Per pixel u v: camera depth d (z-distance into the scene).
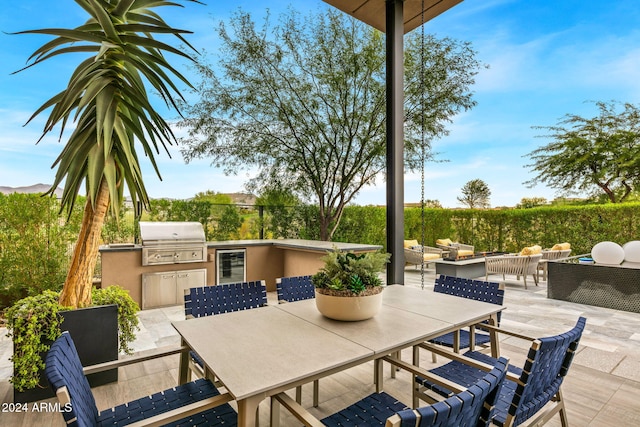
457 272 6.82
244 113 7.34
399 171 3.63
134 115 2.65
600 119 8.71
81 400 1.16
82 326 2.48
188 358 1.79
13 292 4.56
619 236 6.68
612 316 4.60
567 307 5.09
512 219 8.34
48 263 4.68
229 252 5.46
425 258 7.78
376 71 7.54
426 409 0.80
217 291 2.36
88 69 2.23
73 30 2.24
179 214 5.91
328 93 7.54
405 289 2.68
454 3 3.68
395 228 3.60
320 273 1.92
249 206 6.76
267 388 1.15
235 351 1.44
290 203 7.79
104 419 1.43
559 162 9.34
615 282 4.96
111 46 2.23
